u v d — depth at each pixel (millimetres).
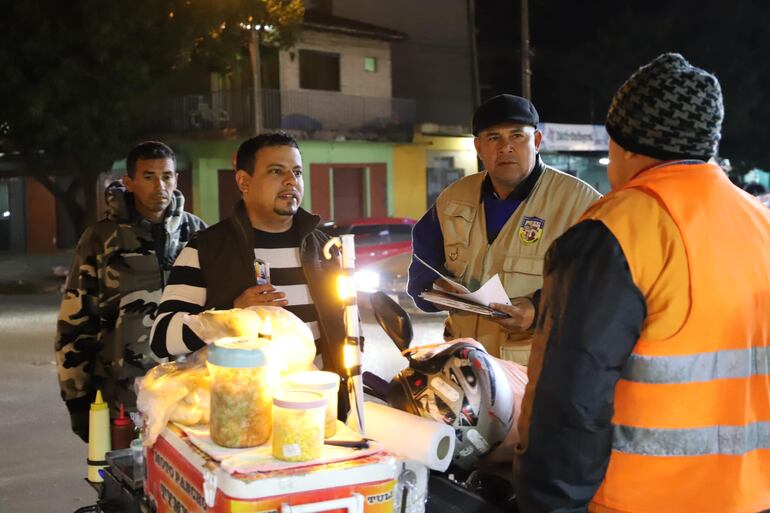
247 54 20250
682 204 1722
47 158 17531
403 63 28812
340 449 1808
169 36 16406
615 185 1959
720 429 1715
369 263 13148
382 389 2529
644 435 1699
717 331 1687
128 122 17141
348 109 24672
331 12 27469
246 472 1675
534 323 2668
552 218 2936
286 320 2246
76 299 4020
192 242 2799
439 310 3225
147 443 2080
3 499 4949
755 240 1778
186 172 23469
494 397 2189
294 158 2771
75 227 18188
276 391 1892
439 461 2092
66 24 15750
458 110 29734
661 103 1778
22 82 15562
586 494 1711
